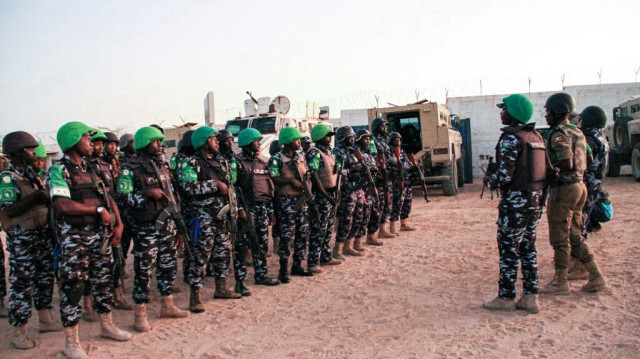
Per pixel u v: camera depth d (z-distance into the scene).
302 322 4.50
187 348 4.03
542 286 5.08
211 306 5.13
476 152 22.25
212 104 13.91
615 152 16.11
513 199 4.25
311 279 6.01
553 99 4.69
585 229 5.38
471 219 9.80
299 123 13.13
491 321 4.23
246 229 5.42
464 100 22.33
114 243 4.17
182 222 4.61
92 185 3.96
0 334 4.61
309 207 5.98
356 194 6.79
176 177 5.50
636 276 5.15
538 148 4.24
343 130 6.77
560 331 3.92
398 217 8.69
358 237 7.25
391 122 14.40
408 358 3.58
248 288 5.75
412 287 5.39
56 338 4.42
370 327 4.27
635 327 3.88
